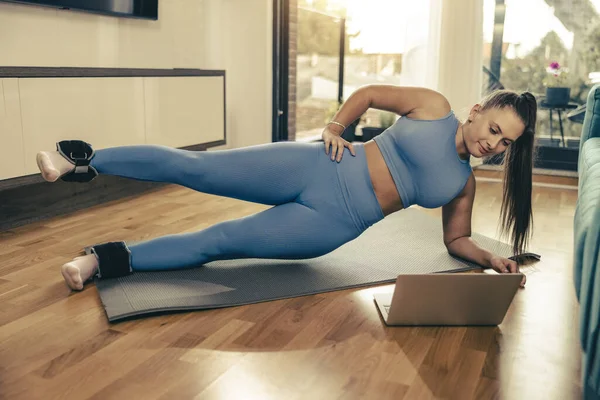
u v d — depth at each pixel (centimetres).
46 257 210
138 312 158
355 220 181
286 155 177
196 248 183
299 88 469
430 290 151
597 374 104
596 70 412
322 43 493
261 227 178
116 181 312
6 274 192
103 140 280
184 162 172
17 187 253
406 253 221
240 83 428
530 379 132
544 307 175
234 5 417
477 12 399
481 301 155
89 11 296
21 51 271
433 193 177
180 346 143
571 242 249
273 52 421
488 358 141
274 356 139
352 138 507
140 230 251
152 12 339
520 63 431
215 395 121
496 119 162
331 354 141
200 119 352
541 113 429
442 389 126
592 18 407
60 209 277
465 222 203
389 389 125
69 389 122
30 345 142
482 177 411
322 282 187
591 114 243
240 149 179
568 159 423
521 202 185
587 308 109
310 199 178
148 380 127
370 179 180
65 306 165
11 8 264
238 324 156
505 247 236
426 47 420
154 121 312
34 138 244
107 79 279
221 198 321
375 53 501
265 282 185
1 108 229
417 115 176
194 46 394
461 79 406
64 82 256
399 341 149
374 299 175
